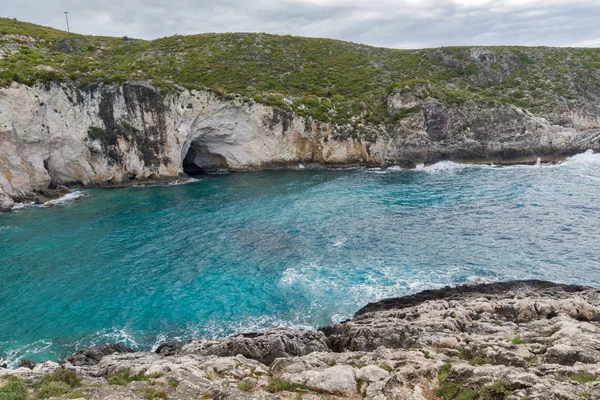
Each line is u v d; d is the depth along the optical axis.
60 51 82.31
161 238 39.44
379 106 75.25
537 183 54.44
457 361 16.06
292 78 84.81
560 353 15.21
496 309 22.52
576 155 69.06
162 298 29.11
